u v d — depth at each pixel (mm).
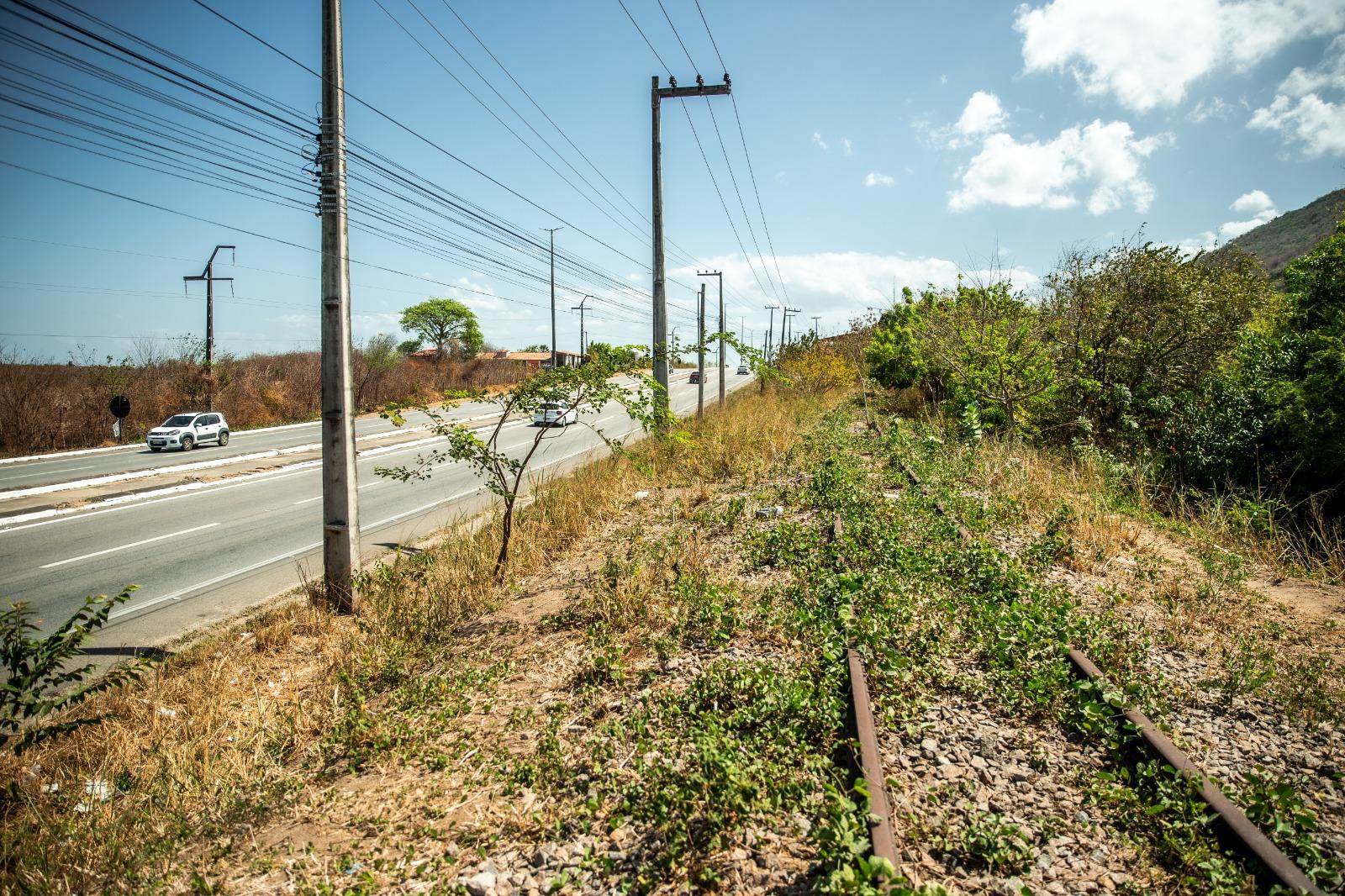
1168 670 5098
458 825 3941
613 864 3383
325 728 5406
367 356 46625
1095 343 15688
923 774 3846
